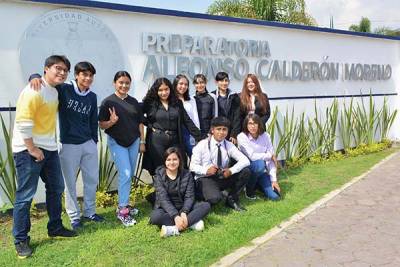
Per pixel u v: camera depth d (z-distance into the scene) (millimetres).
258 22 6691
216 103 5246
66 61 3570
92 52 5125
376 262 3422
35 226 4320
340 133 8312
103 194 4961
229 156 4922
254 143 5207
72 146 4059
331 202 5051
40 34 4746
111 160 5230
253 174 5133
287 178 6270
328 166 7098
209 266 3383
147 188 5219
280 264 3400
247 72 6684
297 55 7398
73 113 4000
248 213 4664
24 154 3510
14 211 3568
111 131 4391
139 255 3578
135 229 4145
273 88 7125
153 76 5625
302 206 4918
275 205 4945
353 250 3658
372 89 8914
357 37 8438
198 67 6070
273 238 3939
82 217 4492
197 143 4918
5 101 4625
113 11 5234
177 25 5840
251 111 5512
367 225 4258
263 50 6859
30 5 4664
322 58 7828
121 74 4324
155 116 4594
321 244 3795
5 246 3838
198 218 4129
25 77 4695
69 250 3699
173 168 4184
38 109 3512
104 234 4020
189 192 4254
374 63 8906
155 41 5586
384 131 9195
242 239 3895
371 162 7383
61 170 3951
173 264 3396
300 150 7410
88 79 3975
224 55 6375
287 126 7199
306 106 7645
